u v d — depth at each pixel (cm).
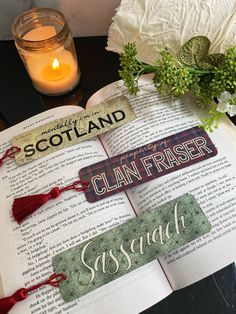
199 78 48
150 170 47
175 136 49
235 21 48
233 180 45
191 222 43
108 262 41
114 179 46
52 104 56
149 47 53
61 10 60
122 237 42
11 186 47
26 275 41
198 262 41
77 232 43
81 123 51
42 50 51
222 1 48
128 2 52
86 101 56
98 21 62
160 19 51
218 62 47
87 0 58
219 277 42
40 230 44
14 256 43
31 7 59
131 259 41
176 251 42
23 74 60
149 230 43
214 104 52
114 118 51
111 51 61
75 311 39
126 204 45
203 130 49
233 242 42
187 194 44
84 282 40
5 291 41
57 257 42
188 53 48
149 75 55
